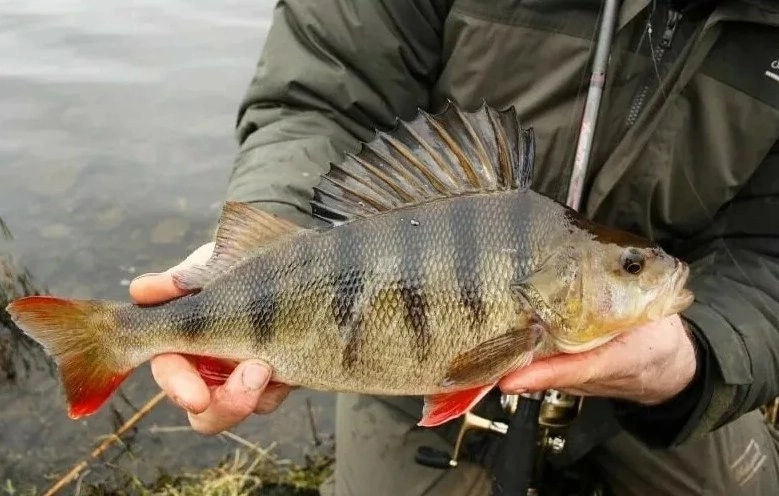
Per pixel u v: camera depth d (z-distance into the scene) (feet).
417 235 1.66
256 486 2.86
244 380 1.65
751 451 2.57
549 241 1.66
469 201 1.68
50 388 3.24
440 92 2.45
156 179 4.83
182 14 7.52
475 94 2.31
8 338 3.44
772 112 2.02
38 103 5.68
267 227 1.72
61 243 4.20
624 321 1.68
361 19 2.40
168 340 1.71
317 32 2.44
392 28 2.40
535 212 1.67
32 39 6.82
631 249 1.68
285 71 2.48
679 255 2.36
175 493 2.79
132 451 2.98
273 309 1.68
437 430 2.52
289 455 2.99
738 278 2.15
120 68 6.27
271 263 1.69
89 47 6.65
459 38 2.31
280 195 2.21
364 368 1.69
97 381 1.74
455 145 1.73
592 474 2.65
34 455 2.95
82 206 4.54
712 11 1.99
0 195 4.60
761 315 2.03
